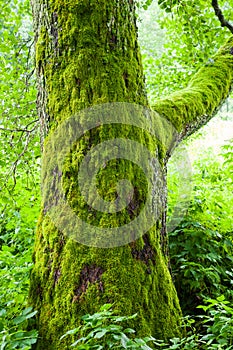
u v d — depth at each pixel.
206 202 3.93
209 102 3.33
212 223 3.60
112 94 2.15
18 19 4.36
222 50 4.04
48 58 2.27
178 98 3.10
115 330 1.67
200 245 3.23
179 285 3.03
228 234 3.59
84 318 1.62
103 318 1.59
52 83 2.23
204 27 4.42
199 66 5.05
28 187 3.79
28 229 3.32
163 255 2.31
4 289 2.32
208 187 4.73
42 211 2.22
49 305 2.00
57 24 2.25
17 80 3.91
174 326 2.06
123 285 1.95
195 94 3.25
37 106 2.39
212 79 3.59
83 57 2.17
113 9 2.26
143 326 1.93
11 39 4.07
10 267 2.73
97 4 2.22
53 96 2.22
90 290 1.93
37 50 2.32
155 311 2.03
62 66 2.22
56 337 1.90
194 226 3.39
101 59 2.19
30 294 2.10
